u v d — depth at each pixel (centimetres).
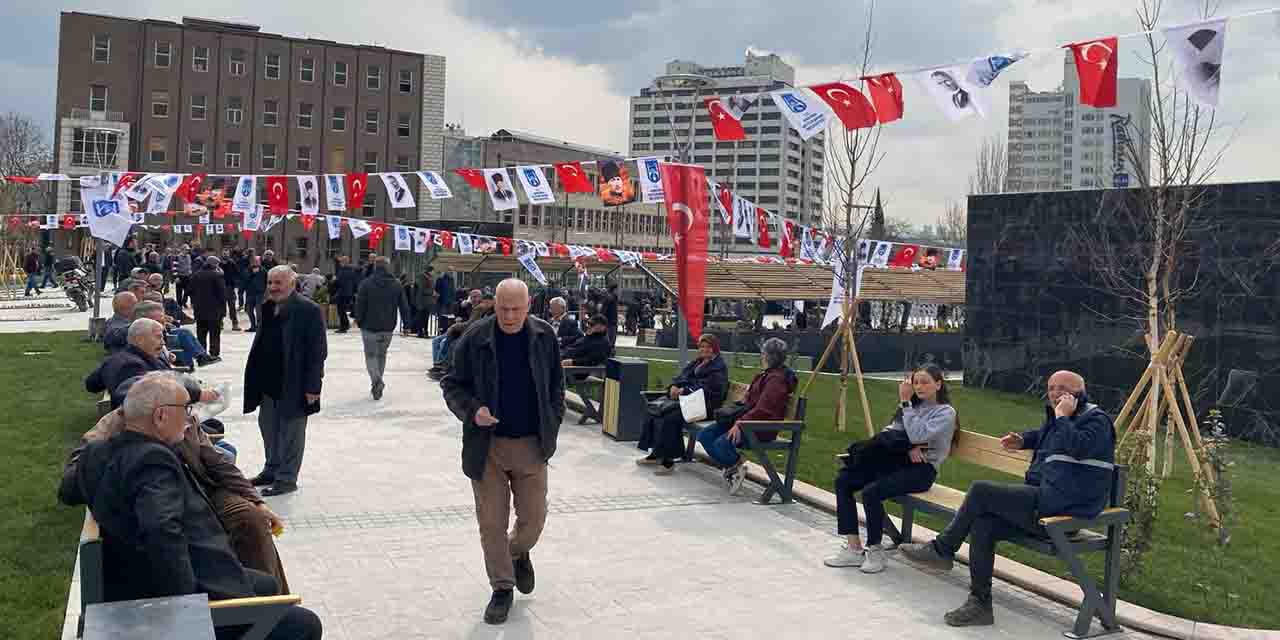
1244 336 1552
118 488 399
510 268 3325
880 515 690
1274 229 1518
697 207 1197
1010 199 2011
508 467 582
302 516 771
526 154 8244
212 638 328
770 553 714
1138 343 1762
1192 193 1371
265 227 2311
